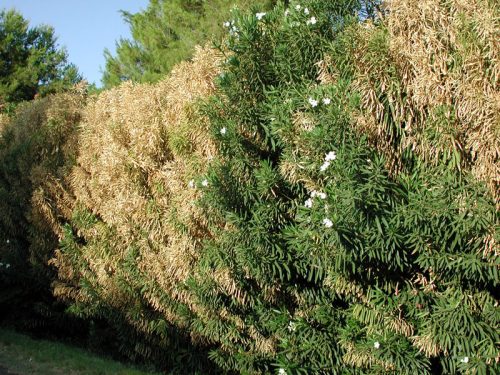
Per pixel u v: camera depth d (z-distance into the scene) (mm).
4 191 10141
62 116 9352
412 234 4648
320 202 4777
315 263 5344
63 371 7617
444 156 4410
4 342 9078
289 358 6117
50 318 10031
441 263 4672
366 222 4656
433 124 4379
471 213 4312
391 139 4711
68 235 8797
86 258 8602
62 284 9094
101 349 9109
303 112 4941
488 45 4031
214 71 6141
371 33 4664
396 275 5316
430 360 5465
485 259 4602
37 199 9125
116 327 8359
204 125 5871
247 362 6566
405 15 4477
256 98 5559
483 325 4801
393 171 4797
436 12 4344
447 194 4379
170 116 6855
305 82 5258
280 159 5559
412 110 4531
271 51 5547
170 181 6629
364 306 5543
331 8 5344
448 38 4332
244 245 5617
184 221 6395
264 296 6141
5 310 10703
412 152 4762
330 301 6059
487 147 4145
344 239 4742
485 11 4062
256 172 5430
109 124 7738
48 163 9281
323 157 4770
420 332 5152
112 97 8250
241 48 5453
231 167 5609
